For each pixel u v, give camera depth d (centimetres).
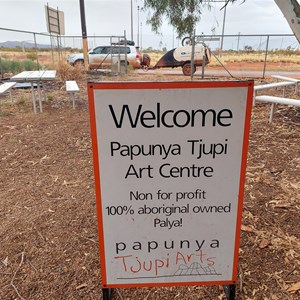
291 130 533
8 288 208
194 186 159
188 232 167
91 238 255
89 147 462
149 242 169
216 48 1446
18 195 323
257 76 1410
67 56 1800
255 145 466
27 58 1491
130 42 1691
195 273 176
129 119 146
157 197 160
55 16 1518
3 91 606
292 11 198
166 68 1666
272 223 272
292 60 1862
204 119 147
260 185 340
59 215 286
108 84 141
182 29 396
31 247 245
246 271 220
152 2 383
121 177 155
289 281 211
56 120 614
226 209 163
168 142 150
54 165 399
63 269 224
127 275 175
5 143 478
